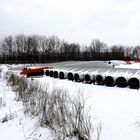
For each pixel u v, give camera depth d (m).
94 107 5.18
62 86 9.26
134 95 6.86
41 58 46.47
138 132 3.38
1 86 9.36
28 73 15.08
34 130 3.54
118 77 9.12
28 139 3.18
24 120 4.10
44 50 48.62
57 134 3.22
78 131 3.13
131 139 3.11
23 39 47.00
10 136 3.31
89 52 54.47
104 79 9.69
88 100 6.05
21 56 45.59
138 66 18.47
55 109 4.18
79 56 52.03
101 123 3.83
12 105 5.36
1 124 3.90
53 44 49.25
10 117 4.29
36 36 49.41
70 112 3.68
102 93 7.34
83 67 13.84
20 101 5.83
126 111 4.82
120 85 9.10
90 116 4.15
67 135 3.19
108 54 55.06
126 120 4.06
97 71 11.02
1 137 3.28
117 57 55.56
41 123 3.80
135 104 5.55
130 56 65.56
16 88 8.08
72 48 50.97
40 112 4.43
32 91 6.46
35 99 5.41
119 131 3.43
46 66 18.25
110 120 4.05
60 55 49.75
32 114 4.40
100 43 58.34
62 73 13.16
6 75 14.59
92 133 3.31
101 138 3.12
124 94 7.09
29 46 46.31
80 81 11.27
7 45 46.66
